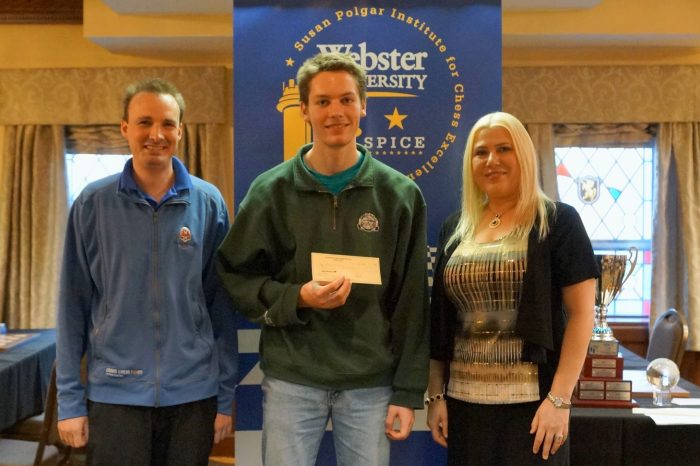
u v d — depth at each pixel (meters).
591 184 4.70
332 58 1.73
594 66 4.50
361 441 1.76
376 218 1.78
